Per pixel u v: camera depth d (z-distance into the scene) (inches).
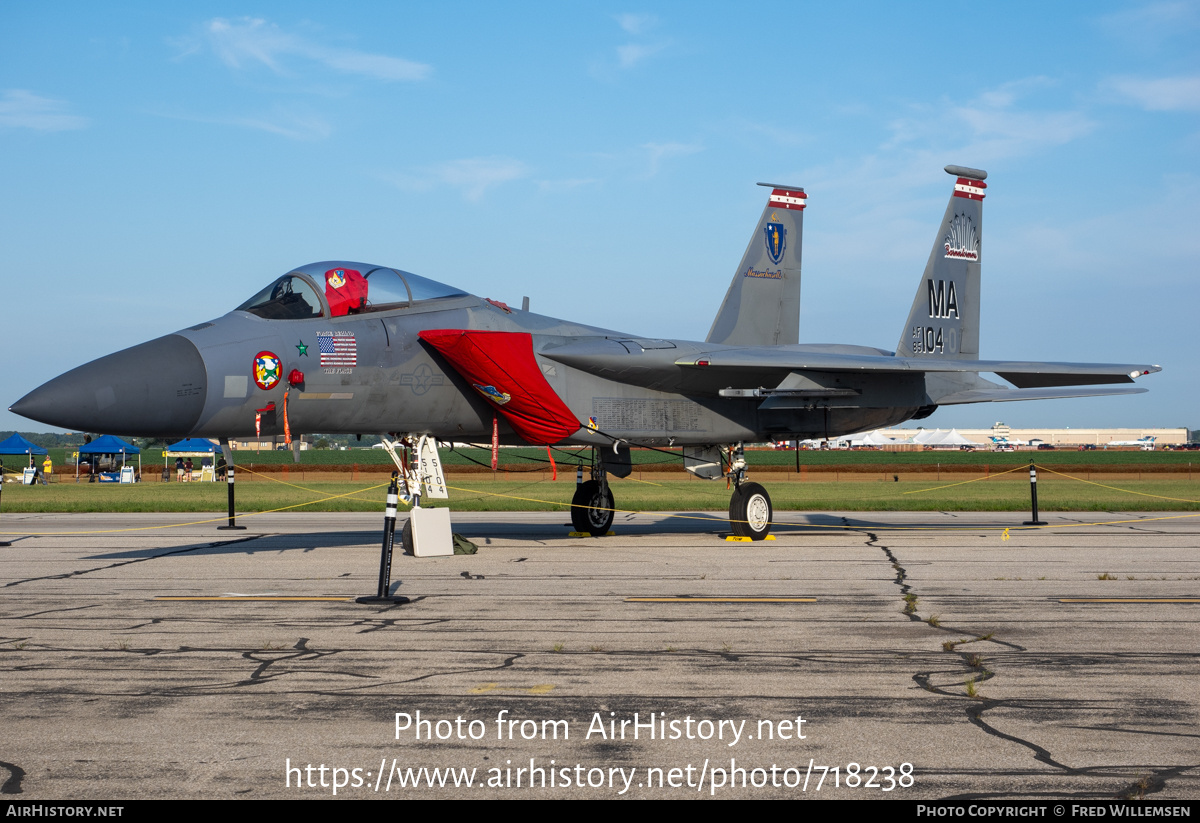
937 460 3548.2
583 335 572.7
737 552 512.7
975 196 724.0
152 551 529.3
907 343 677.3
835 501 1056.2
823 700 214.2
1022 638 280.7
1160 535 625.3
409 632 288.8
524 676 235.3
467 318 522.0
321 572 427.8
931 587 382.0
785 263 699.4
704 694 219.3
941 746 183.2
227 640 277.0
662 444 582.9
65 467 2775.6
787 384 569.3
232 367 438.3
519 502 1104.8
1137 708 207.9
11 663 248.5
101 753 178.9
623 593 365.7
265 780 165.8
